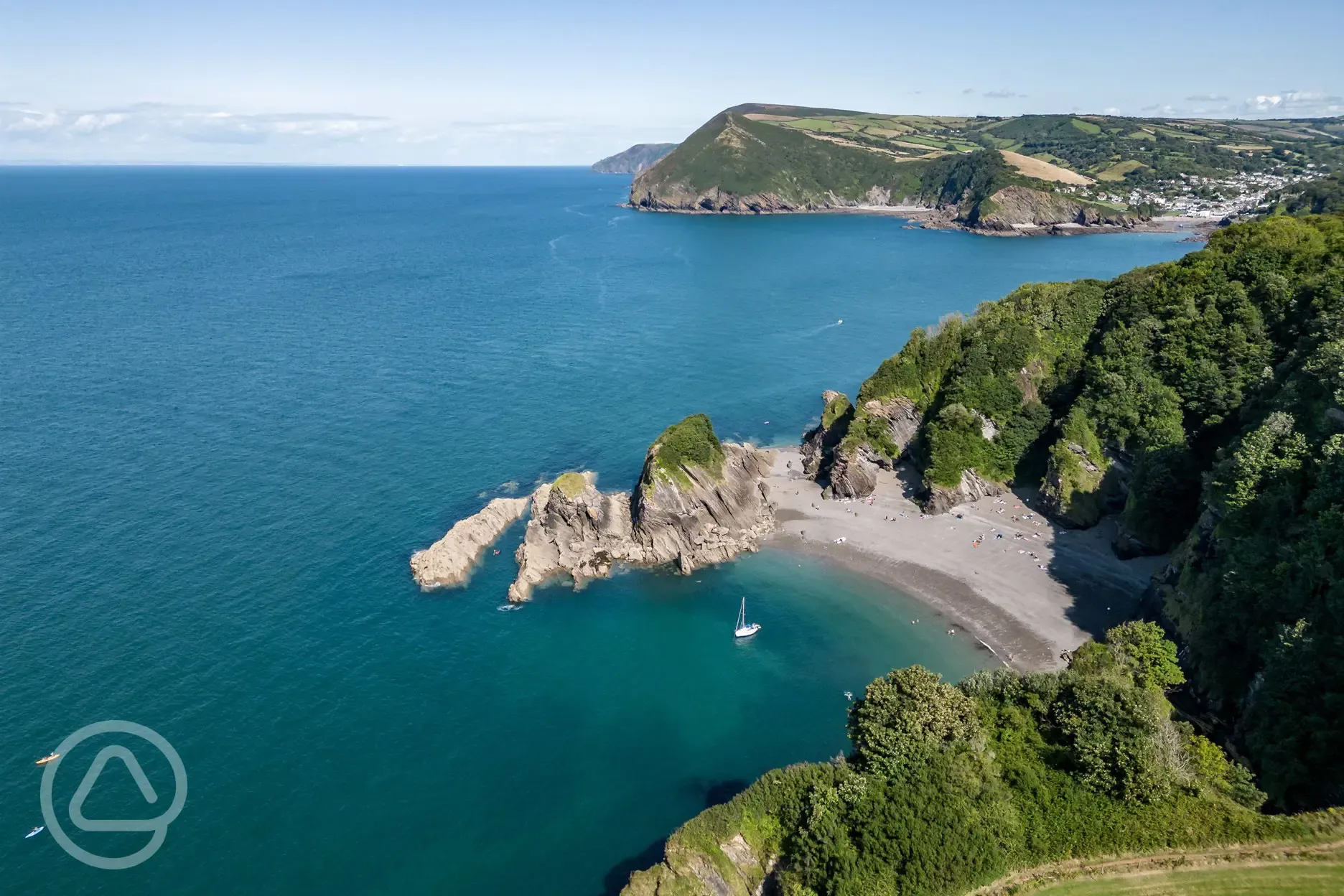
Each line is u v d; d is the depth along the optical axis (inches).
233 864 2234.3
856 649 3280.0
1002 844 1926.7
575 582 3757.4
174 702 2797.7
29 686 2807.6
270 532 3946.9
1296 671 2158.0
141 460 4638.3
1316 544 2325.3
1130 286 4746.6
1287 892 1752.0
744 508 4237.2
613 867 2294.5
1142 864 1867.6
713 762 2699.3
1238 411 3762.3
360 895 2176.4
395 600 3503.9
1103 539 3878.0
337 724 2780.5
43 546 3676.2
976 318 5132.9
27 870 2160.4
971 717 2226.9
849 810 2020.2
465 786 2561.5
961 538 4020.7
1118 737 2085.4
